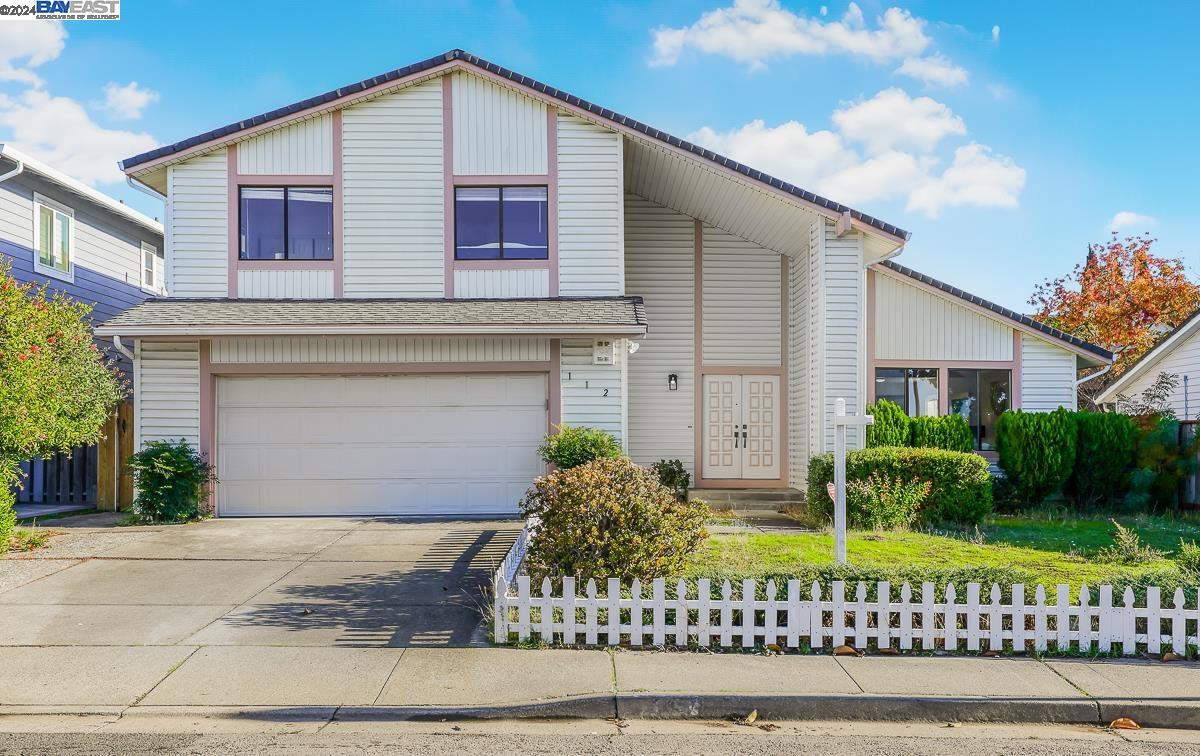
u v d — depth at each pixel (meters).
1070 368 15.22
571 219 13.37
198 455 12.49
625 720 5.25
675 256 15.61
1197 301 25.42
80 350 12.03
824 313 13.22
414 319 11.88
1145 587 6.55
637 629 6.31
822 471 12.06
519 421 12.88
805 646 6.27
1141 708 5.25
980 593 6.54
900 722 5.26
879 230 12.84
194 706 5.20
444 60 13.19
